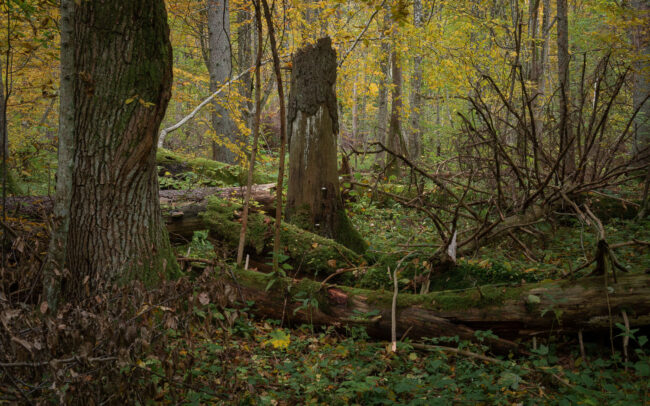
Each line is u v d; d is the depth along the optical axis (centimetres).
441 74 1131
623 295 385
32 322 239
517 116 585
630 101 948
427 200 684
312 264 536
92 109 378
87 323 242
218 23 1216
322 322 447
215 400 307
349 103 1144
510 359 399
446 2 1291
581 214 514
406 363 391
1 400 217
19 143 870
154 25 380
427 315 422
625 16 802
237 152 915
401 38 1037
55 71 770
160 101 392
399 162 1035
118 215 392
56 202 328
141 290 277
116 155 384
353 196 809
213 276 292
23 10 438
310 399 326
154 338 260
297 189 625
